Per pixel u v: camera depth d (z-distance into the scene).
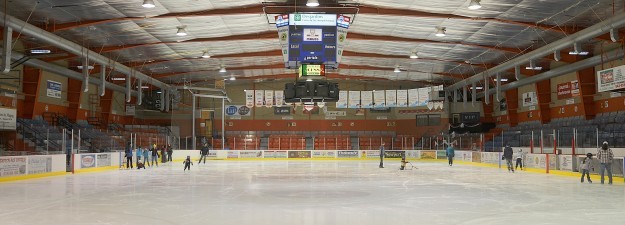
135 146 36.66
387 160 48.69
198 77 49.78
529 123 44.72
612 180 20.88
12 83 31.97
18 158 22.59
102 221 10.59
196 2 23.19
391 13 24.88
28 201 14.18
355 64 43.62
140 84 40.16
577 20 25.00
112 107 46.12
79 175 25.67
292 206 12.95
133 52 33.94
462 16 25.33
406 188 18.16
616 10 23.03
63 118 36.09
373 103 43.66
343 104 43.78
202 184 19.84
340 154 49.72
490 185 19.53
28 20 24.31
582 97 35.22
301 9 22.98
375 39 31.20
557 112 40.12
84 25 25.02
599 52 32.41
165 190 17.33
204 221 10.52
